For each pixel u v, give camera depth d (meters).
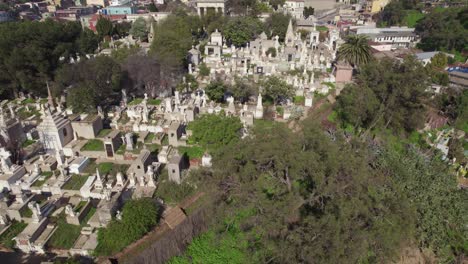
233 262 30.55
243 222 31.48
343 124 53.69
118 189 36.19
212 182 28.47
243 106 54.28
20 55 59.44
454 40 109.06
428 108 59.94
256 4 138.12
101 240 29.06
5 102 62.97
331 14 165.62
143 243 28.55
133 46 85.75
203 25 115.81
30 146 45.19
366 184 29.06
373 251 28.41
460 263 32.94
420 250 34.34
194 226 32.28
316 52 87.19
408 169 38.12
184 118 50.28
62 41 75.50
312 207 29.38
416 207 32.97
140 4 196.38
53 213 33.50
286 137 28.62
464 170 49.75
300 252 23.91
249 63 75.50
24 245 29.66
